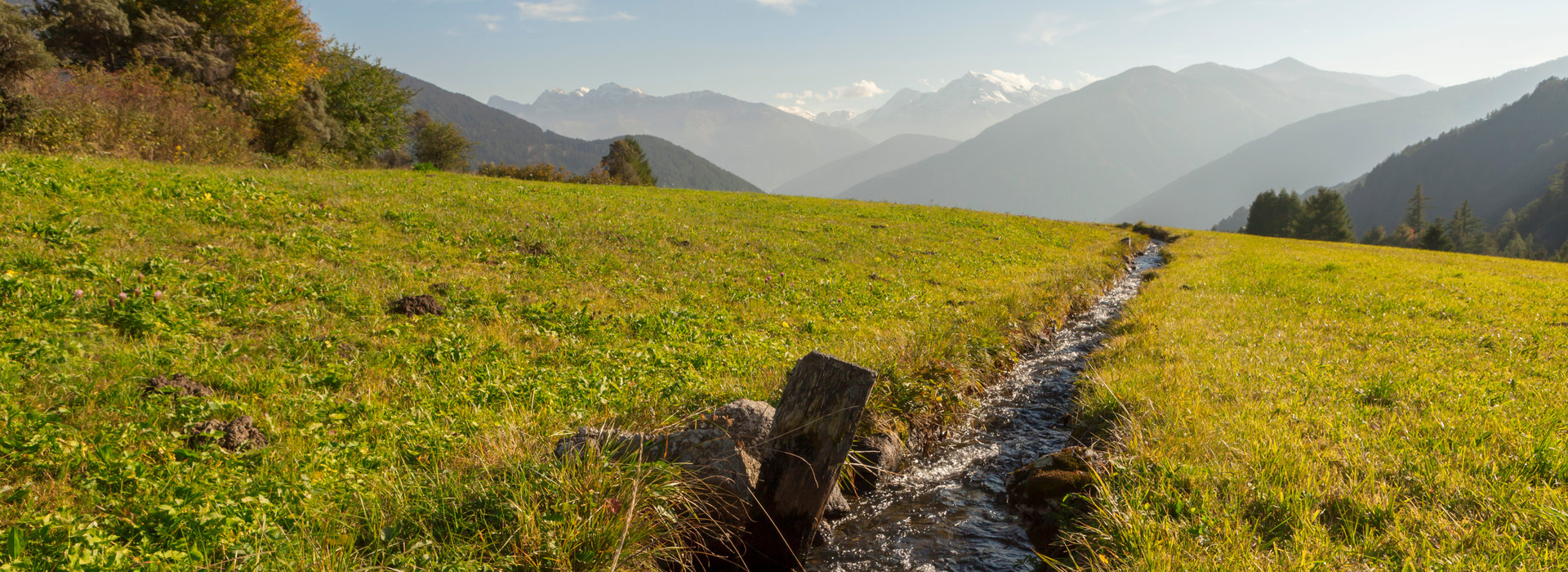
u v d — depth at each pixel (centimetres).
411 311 999
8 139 2053
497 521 436
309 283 1032
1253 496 520
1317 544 441
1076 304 1848
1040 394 1038
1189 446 630
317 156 3841
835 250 2239
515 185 3028
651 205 2830
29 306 752
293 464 534
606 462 486
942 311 1438
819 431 516
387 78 6406
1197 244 4050
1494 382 862
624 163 8888
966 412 910
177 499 451
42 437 496
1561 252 15975
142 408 588
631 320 1122
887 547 564
